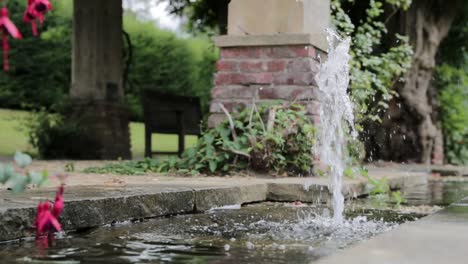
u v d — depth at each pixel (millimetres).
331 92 4383
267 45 4914
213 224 2697
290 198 3832
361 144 5715
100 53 9969
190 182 3740
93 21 9930
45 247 2025
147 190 2959
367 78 6230
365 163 8883
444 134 11312
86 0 9930
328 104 4422
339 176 4012
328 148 4453
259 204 3674
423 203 3926
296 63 4852
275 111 4766
